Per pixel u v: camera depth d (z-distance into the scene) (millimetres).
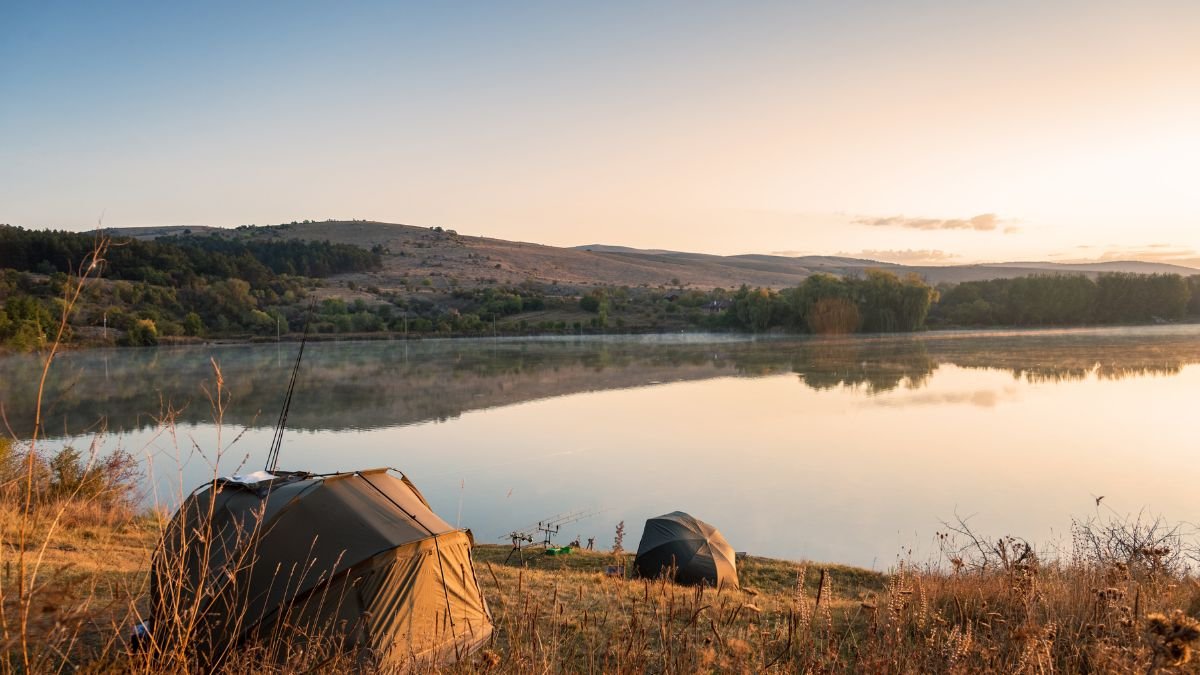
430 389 76688
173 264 146750
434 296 183875
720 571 17609
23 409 58938
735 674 4367
